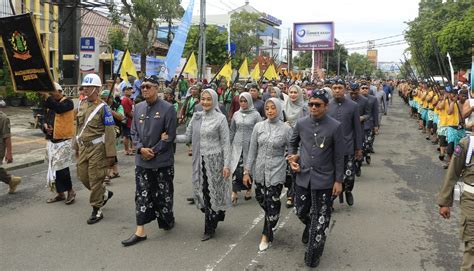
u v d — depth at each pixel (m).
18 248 5.31
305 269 4.82
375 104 10.36
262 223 6.32
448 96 11.17
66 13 26.25
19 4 20.95
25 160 10.02
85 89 6.15
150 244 5.48
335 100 7.09
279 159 5.30
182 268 4.80
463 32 29.80
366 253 5.30
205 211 5.65
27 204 7.10
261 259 5.07
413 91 23.78
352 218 6.63
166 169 5.64
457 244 5.63
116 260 4.99
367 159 10.88
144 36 22.09
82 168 6.26
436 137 14.66
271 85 12.34
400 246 5.54
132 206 7.04
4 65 20.36
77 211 6.76
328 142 4.71
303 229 6.11
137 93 13.31
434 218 6.68
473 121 4.11
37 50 6.44
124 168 9.90
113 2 21.48
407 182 9.06
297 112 7.66
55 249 5.29
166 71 13.76
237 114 7.25
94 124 6.16
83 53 17.48
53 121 6.99
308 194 4.91
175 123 5.58
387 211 7.02
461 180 4.17
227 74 17.39
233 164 7.09
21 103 20.67
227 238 5.71
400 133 17.61
